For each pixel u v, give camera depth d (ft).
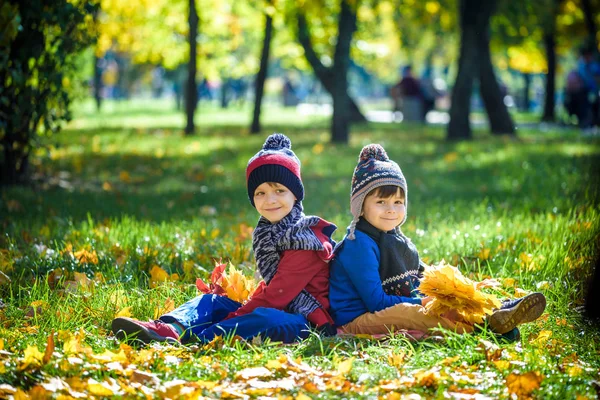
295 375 14.24
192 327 16.90
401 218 17.62
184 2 93.97
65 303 18.60
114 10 88.22
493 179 45.88
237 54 142.00
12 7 32.68
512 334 16.51
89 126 95.04
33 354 14.19
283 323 16.71
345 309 17.42
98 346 15.87
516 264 22.56
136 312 18.60
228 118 124.36
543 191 38.93
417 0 88.07
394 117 132.67
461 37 74.95
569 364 14.80
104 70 195.93
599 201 30.25
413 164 54.60
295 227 17.29
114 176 47.62
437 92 124.47
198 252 25.08
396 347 15.78
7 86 36.76
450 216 31.73
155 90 281.54
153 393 13.32
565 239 24.00
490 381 13.88
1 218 30.37
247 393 13.51
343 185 44.65
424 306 16.80
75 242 25.61
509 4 94.22
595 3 103.60
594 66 93.61
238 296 18.02
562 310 18.78
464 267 23.04
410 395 13.14
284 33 102.99
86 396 12.99
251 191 17.78
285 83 201.67
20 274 21.98
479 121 122.21
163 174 49.19
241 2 94.63
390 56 204.03
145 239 25.88
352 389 13.46
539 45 129.80
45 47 36.68
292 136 82.02
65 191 38.99
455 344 15.61
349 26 72.64
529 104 177.58
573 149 59.72
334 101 72.95
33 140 38.75
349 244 17.44
